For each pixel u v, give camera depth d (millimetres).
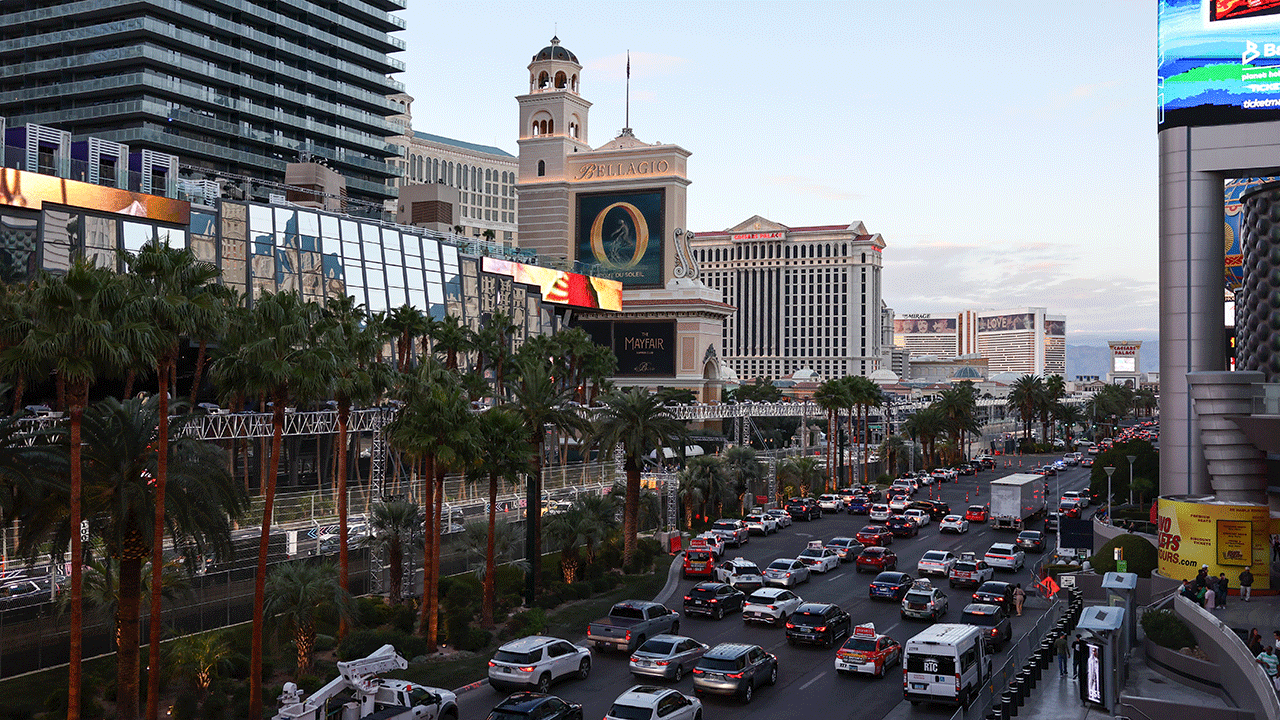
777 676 37250
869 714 32312
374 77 158375
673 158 147500
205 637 36812
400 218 125375
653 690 29516
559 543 56719
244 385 35594
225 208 86875
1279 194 58250
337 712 29250
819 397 108562
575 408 61188
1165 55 52219
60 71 127562
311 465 87062
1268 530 42812
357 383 42781
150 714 31219
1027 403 169125
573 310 145125
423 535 50125
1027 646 39438
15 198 70562
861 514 88875
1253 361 60875
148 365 32375
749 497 89750
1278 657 30031
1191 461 50594
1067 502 85812
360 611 44125
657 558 64812
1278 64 49750
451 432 42156
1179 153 51594
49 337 28594
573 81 159875
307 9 146500
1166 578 45531
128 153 82688
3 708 31562
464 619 44125
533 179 155625
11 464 31000
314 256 93375
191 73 129500
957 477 121500
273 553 49062
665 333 147375
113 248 76625
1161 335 52312
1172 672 35500
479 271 114125
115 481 32500
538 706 28656
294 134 145375
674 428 62188
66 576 40156
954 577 54906
